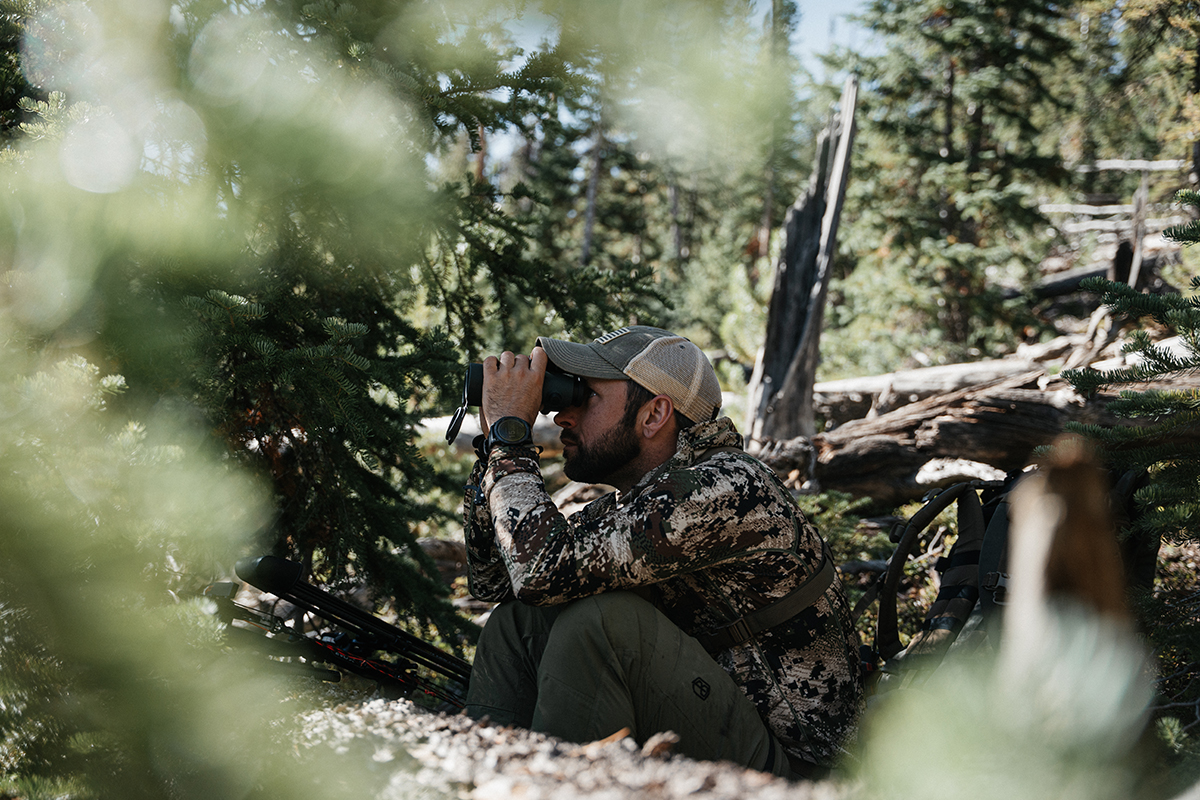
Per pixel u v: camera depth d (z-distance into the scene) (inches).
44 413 62.3
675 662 62.7
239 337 94.2
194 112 98.2
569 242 965.8
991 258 680.4
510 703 69.9
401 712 56.1
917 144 770.8
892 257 739.4
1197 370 95.0
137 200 91.0
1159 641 73.9
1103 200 919.7
